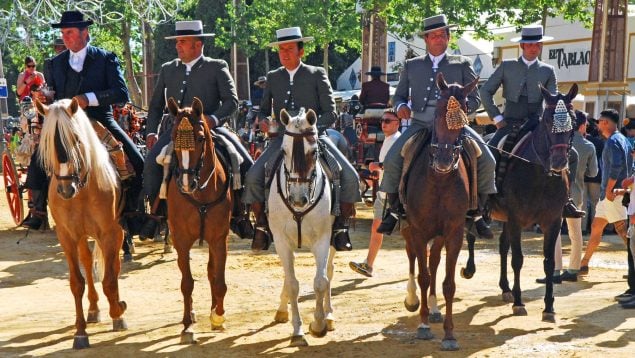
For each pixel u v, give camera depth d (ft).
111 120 30.53
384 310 31.42
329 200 26.37
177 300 34.14
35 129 47.73
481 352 25.03
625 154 36.81
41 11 97.50
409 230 28.96
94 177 26.73
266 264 42.27
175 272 40.29
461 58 29.25
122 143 30.22
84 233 27.20
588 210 52.44
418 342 26.43
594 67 83.92
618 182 37.60
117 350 26.05
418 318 30.04
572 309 31.01
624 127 47.55
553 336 26.86
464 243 49.85
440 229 26.16
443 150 24.93
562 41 97.19
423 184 25.96
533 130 30.22
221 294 27.81
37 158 30.30
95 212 26.94
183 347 26.32
